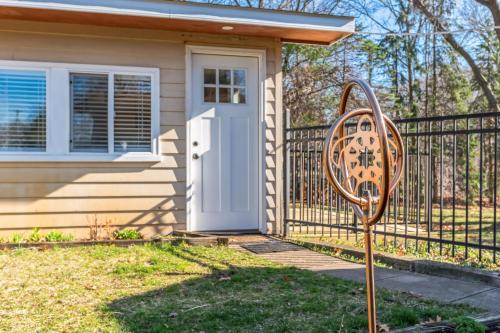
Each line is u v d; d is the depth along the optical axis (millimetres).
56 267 4559
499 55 13078
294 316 3178
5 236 5844
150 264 4730
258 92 6758
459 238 6828
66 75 6047
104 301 3502
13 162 5859
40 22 5934
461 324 2857
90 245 5660
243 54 6684
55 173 6012
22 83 5914
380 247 5801
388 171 2100
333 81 13445
